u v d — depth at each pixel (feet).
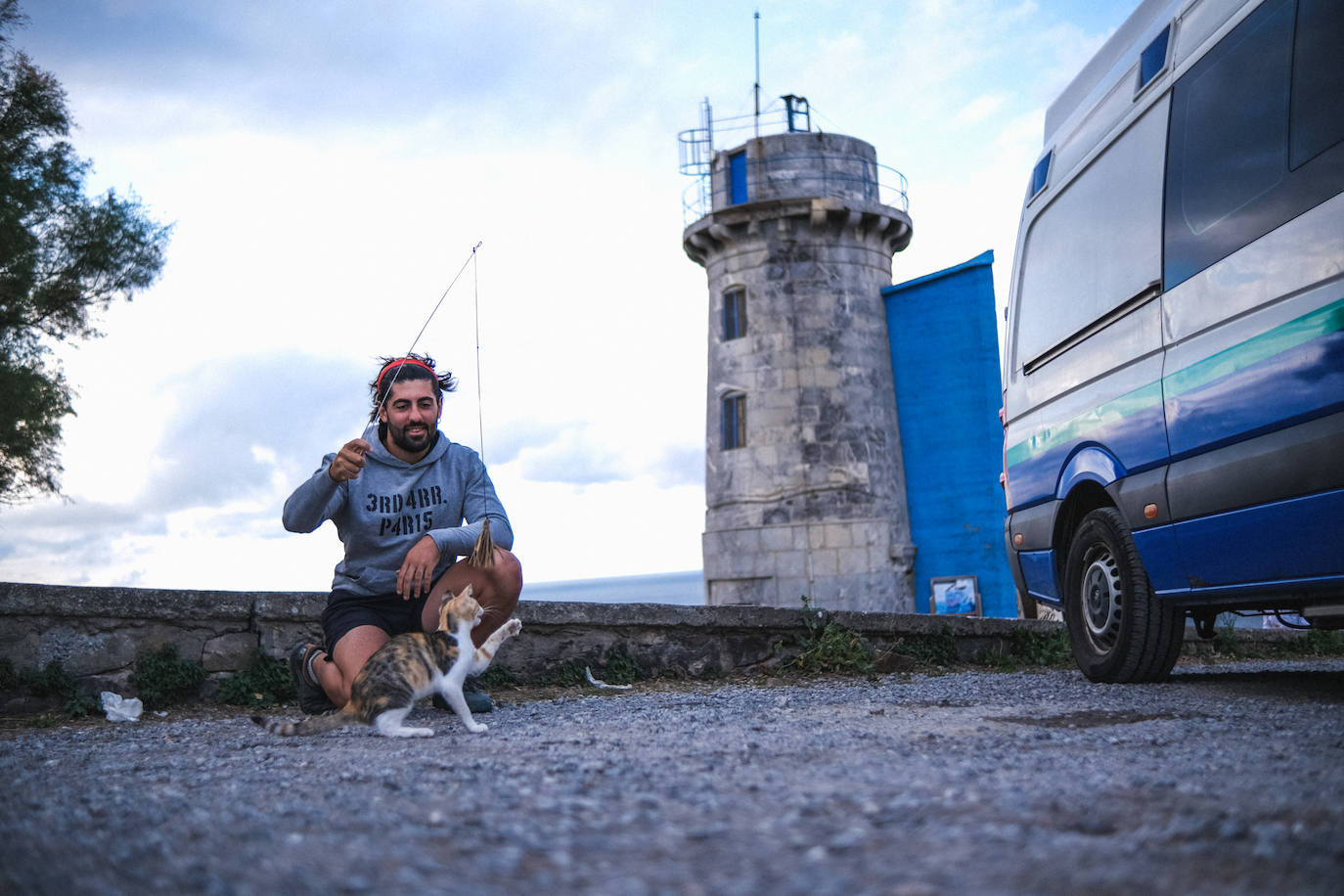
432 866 6.87
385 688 14.26
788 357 85.46
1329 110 14.05
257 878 6.66
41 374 49.83
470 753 12.31
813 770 10.35
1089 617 21.25
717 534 86.38
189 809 9.27
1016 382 24.38
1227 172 16.22
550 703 20.36
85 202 51.93
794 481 83.71
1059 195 22.34
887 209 88.33
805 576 81.97
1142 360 18.33
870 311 87.66
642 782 9.84
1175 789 8.84
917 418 86.33
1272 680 20.48
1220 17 16.94
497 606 17.71
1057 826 7.57
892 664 27.50
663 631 25.48
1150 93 18.80
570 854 7.14
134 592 20.13
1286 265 14.60
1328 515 13.83
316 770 11.36
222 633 21.01
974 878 6.29
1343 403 13.43
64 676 19.61
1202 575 16.96
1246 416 15.30
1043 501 22.70
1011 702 17.71
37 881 6.79
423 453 17.85
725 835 7.53
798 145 88.17
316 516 16.75
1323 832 7.22
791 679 25.58
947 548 83.41
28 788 10.99
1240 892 6.02
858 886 6.19
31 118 50.75
